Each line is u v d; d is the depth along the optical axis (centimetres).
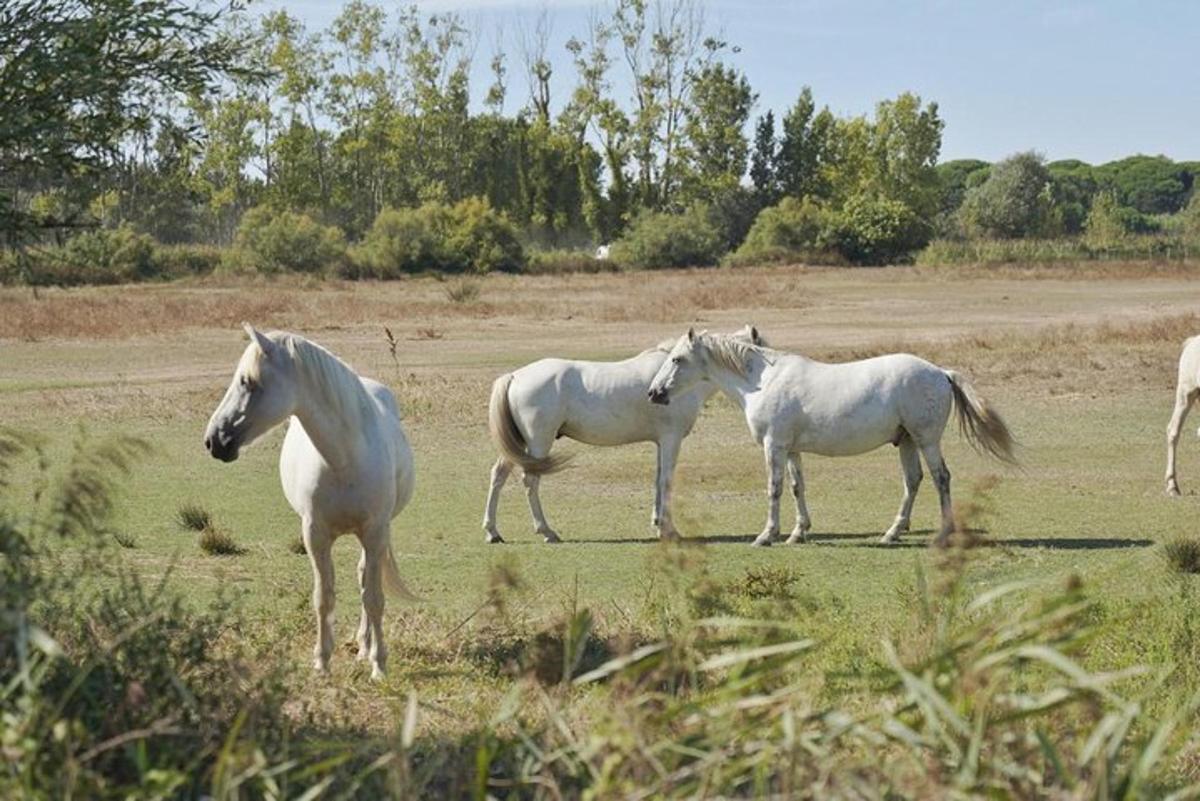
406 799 488
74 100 770
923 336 3603
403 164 10375
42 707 507
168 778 466
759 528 1532
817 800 444
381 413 890
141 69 805
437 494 1725
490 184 10656
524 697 713
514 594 1088
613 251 8212
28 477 1670
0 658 558
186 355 3241
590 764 479
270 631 970
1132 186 16888
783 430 1447
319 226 6944
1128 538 1403
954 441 2044
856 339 3538
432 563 1319
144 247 6506
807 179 11294
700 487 1764
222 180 9738
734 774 474
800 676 724
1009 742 479
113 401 2436
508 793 575
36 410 2344
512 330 3866
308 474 849
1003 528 1463
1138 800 427
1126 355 2861
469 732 678
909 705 495
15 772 460
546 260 7725
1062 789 457
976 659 491
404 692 819
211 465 1877
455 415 2270
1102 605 993
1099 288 5744
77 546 905
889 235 8462
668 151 10769
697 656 728
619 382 1504
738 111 10781
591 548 1398
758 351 1476
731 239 10569
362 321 4084
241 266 6606
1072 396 2419
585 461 1953
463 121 10600
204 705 588
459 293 4966
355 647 948
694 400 1527
